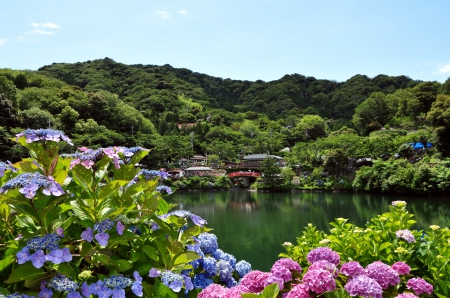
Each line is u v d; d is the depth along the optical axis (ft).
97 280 8.17
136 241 9.52
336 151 218.38
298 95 612.70
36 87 296.92
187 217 10.62
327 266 10.35
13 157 144.15
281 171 222.07
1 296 7.31
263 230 106.22
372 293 9.02
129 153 10.03
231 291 8.95
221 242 92.43
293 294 9.60
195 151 339.98
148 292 8.48
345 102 553.64
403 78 583.58
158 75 616.80
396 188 169.27
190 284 9.37
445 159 177.88
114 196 9.09
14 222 8.86
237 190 232.94
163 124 366.43
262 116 508.94
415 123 297.74
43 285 7.48
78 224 9.34
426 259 12.73
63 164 9.53
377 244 13.52
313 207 147.43
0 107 182.29
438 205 135.23
